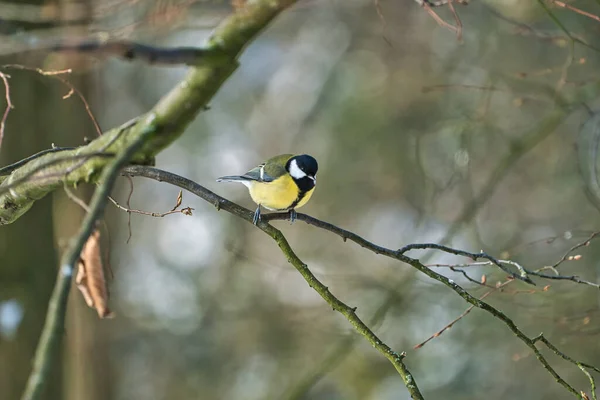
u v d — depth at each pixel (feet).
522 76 35.99
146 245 65.41
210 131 63.93
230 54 10.56
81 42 9.58
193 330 61.16
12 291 29.84
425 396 48.39
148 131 11.18
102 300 19.42
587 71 42.32
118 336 62.23
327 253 58.65
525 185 51.13
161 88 63.46
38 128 30.96
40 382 9.68
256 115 63.46
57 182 14.66
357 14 56.85
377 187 57.26
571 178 48.14
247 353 58.54
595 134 36.52
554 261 42.68
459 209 51.31
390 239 55.72
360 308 53.52
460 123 45.96
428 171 52.31
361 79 57.47
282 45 61.41
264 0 10.41
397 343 50.65
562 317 34.68
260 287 60.23
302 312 57.36
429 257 39.73
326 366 39.24
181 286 62.95
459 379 48.03
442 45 53.01
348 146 57.41
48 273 31.42
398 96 55.01
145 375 61.16
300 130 60.23
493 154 49.67
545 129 39.78
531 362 44.83
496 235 49.98
